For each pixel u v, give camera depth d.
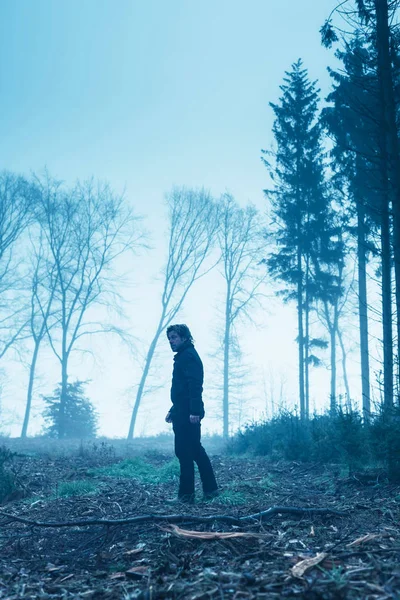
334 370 28.00
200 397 5.79
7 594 3.16
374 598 2.62
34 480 7.74
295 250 24.53
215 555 3.62
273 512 4.62
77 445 18.77
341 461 8.21
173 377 5.96
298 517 4.57
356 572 3.02
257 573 3.13
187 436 5.74
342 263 24.39
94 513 5.18
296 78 25.94
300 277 23.50
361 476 6.53
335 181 21.22
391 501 5.25
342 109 18.48
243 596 2.76
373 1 11.09
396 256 10.30
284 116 25.48
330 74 19.38
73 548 4.14
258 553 3.55
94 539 4.27
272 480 7.57
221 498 5.52
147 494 6.29
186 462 5.70
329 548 3.58
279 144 25.36
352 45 19.00
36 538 4.45
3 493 6.52
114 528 4.41
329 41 11.59
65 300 32.94
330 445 8.96
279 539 3.93
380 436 7.49
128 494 6.29
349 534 3.96
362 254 20.73
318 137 24.91
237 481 7.17
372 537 3.80
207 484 5.74
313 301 24.73
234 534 3.91
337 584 2.80
